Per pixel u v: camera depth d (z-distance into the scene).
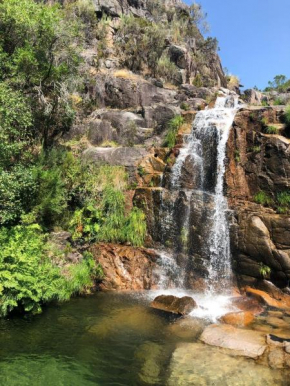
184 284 11.38
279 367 6.16
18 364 6.28
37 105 14.50
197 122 15.23
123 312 8.96
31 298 8.36
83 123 16.77
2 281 8.17
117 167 14.65
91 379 5.90
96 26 23.34
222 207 11.84
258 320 8.45
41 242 10.37
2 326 7.82
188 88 21.33
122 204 13.14
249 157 12.33
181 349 6.91
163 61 22.47
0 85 11.58
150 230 12.61
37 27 13.20
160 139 16.41
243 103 18.89
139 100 18.78
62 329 7.83
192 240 11.68
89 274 11.14
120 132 16.78
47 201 11.45
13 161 12.63
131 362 6.47
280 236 10.20
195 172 13.27
